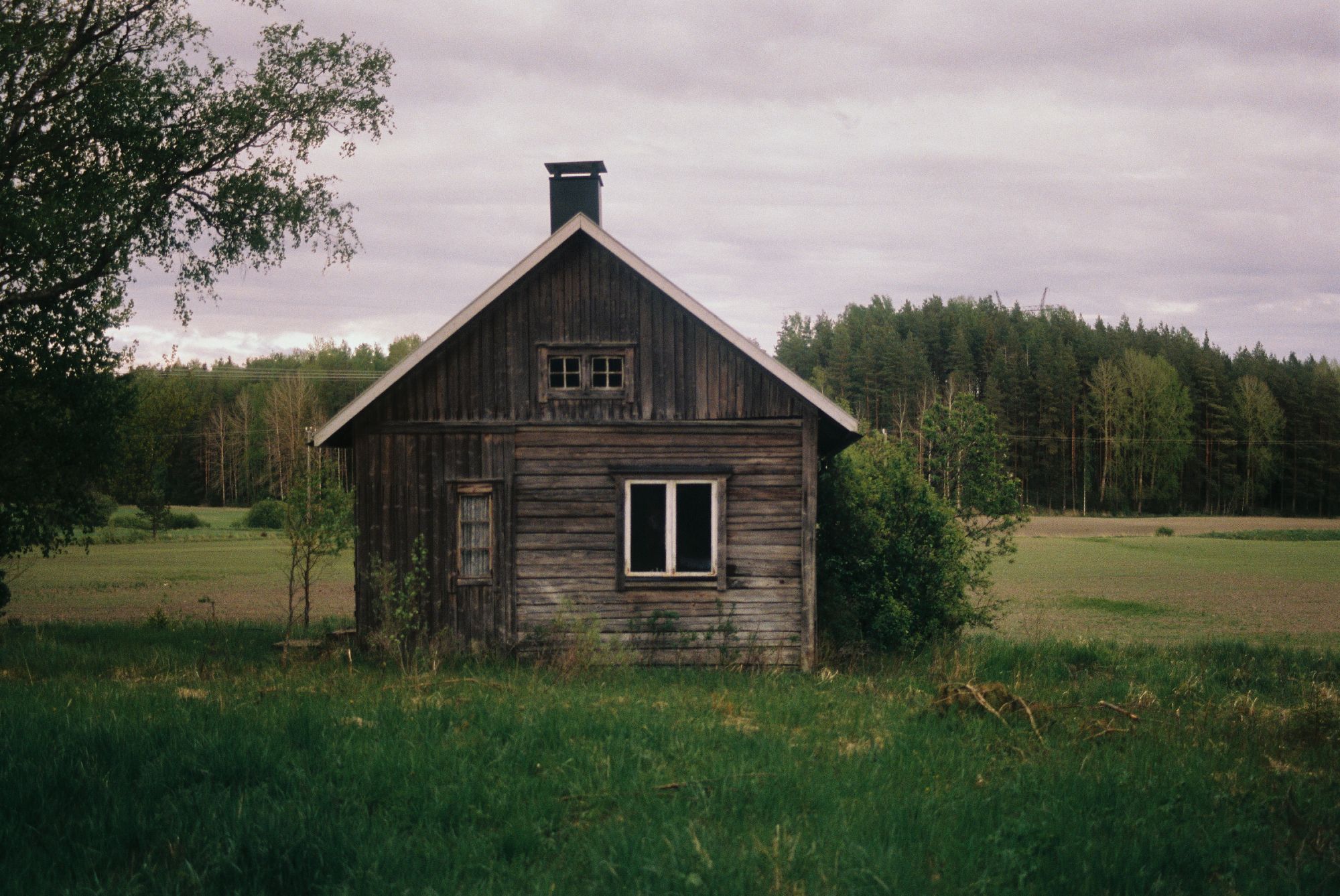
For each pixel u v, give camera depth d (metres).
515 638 15.80
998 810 7.15
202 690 11.44
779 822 6.71
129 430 24.16
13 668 13.62
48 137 17.41
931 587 18.55
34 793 6.86
